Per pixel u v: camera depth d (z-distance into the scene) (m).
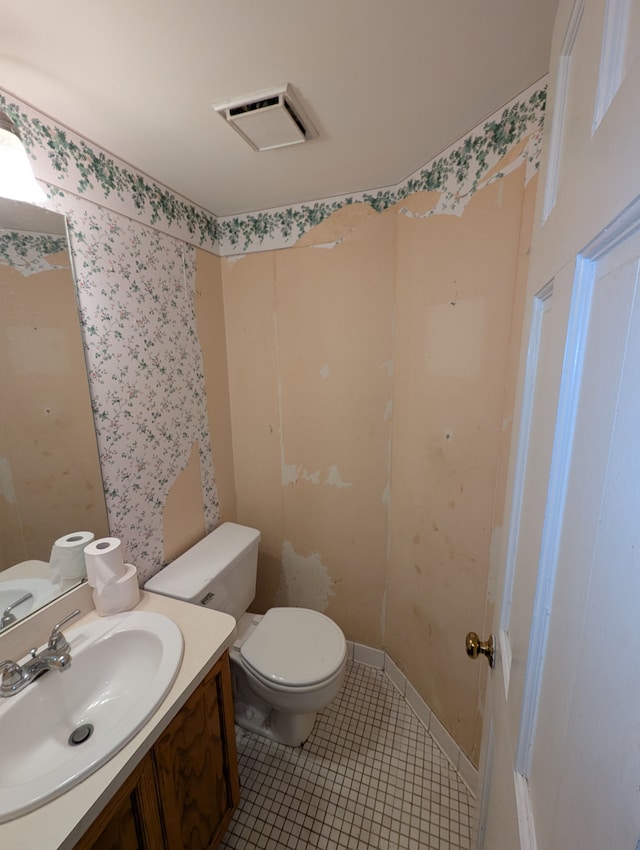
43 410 0.98
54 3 0.62
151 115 0.93
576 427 0.36
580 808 0.30
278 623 1.50
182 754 0.90
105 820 0.68
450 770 1.35
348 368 1.55
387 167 1.22
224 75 0.80
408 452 1.42
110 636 0.99
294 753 1.42
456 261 1.11
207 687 0.98
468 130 1.02
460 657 1.27
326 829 1.18
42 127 0.92
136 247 1.22
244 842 1.15
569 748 0.33
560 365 0.40
